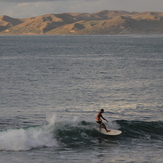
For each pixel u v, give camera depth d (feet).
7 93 204.64
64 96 197.47
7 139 98.12
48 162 84.33
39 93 206.39
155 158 89.45
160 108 166.30
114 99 189.06
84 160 86.63
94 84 241.35
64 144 100.78
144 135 112.57
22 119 141.49
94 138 107.04
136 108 166.20
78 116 149.59
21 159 86.12
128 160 87.25
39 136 102.47
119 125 119.24
